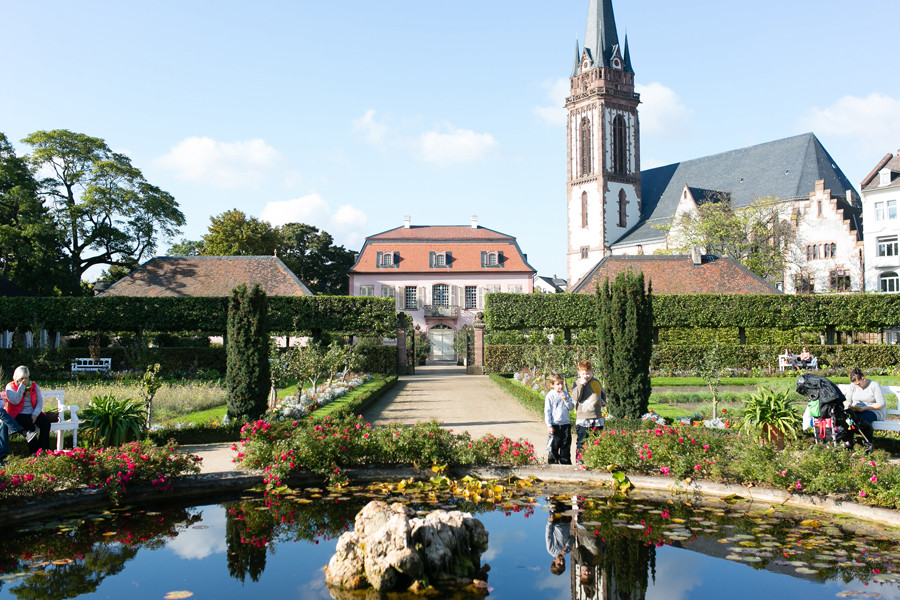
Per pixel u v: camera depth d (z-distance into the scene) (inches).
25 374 390.6
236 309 570.3
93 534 297.0
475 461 396.5
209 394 797.2
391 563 231.5
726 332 1477.6
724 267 1700.3
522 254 2502.5
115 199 1908.2
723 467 355.9
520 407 781.3
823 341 1524.4
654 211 3211.1
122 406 456.1
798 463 340.2
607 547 275.9
